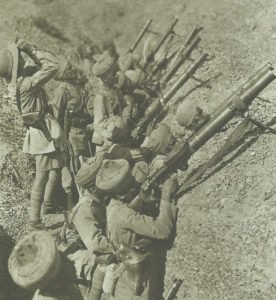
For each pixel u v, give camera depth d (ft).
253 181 19.44
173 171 18.97
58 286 16.44
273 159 19.74
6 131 24.99
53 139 20.68
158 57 31.83
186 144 18.62
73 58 33.45
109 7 36.37
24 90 20.02
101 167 17.76
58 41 34.40
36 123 20.56
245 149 20.62
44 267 15.40
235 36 29.14
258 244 17.54
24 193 22.88
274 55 26.68
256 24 29.19
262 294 16.37
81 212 17.80
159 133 20.22
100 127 21.97
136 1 36.47
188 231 18.89
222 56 28.22
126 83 25.23
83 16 36.14
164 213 18.20
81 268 17.99
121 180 17.17
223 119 18.76
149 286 17.07
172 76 29.07
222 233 18.38
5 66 19.79
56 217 21.90
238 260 17.46
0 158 23.44
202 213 19.24
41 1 36.19
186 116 20.03
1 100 26.76
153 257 18.24
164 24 33.94
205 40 30.12
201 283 17.52
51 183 21.48
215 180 20.11
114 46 34.96
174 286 17.71
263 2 30.40
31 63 20.10
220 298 16.89
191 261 18.16
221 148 20.13
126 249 16.79
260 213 18.34
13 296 18.70
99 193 17.85
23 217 21.43
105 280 17.22
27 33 34.01
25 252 15.88
